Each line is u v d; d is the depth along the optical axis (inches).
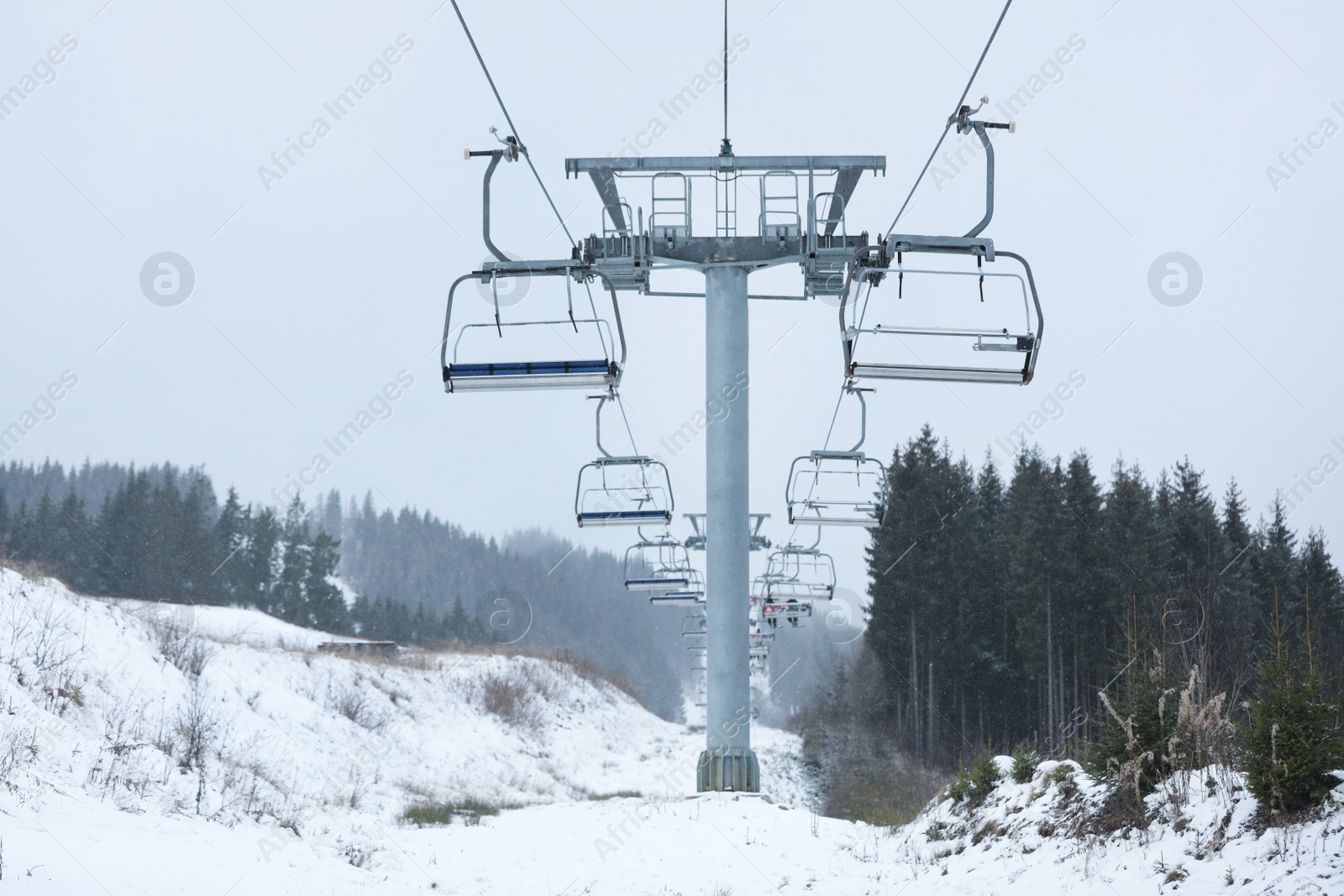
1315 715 299.3
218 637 1109.7
